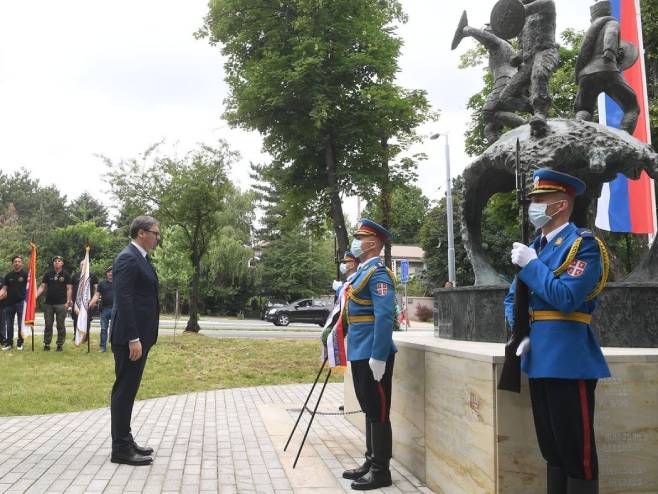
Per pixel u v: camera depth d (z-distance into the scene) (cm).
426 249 3694
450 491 386
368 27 1630
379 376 412
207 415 704
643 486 333
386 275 435
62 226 6738
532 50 528
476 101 1875
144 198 2016
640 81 998
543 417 294
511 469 324
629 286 416
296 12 1641
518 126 554
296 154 1755
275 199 5566
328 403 805
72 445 538
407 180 1767
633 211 963
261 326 2877
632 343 411
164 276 2941
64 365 1077
